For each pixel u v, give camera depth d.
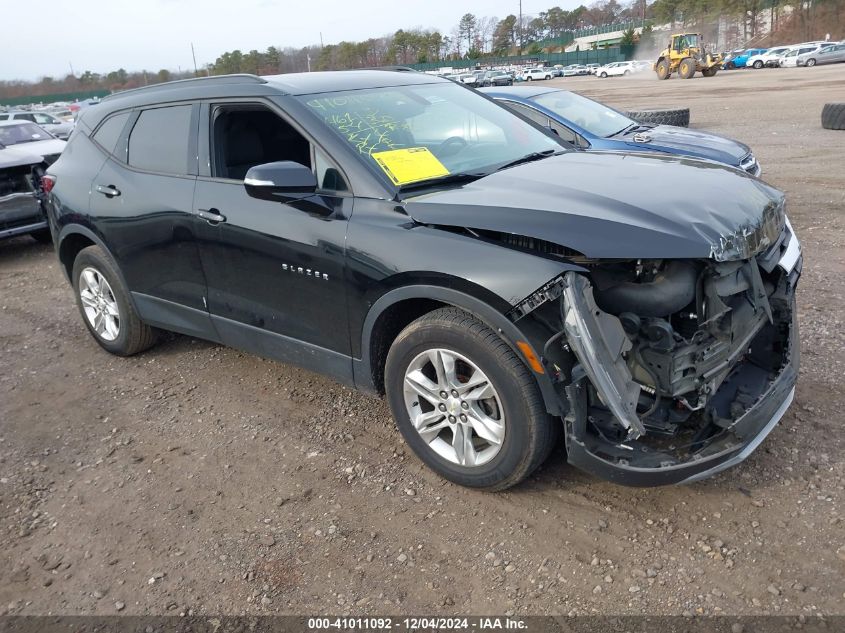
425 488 3.27
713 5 79.00
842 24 67.69
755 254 2.84
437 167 3.46
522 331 2.72
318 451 3.67
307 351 3.63
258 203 3.59
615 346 2.61
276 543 2.98
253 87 3.78
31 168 8.40
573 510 3.02
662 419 2.83
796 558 2.64
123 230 4.40
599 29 104.44
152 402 4.38
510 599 2.59
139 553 2.99
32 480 3.60
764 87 27.89
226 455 3.71
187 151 4.05
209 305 4.08
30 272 7.86
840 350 4.22
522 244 2.81
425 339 3.06
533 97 8.09
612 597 2.55
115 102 4.77
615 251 2.59
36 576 2.90
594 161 3.64
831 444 3.29
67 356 5.23
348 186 3.29
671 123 11.23
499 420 2.98
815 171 9.99
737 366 3.23
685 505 2.98
